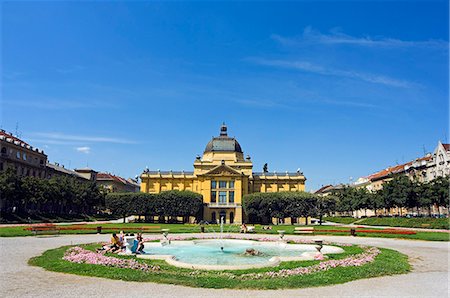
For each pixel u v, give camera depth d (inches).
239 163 5398.6
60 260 1025.5
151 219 4945.9
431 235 2166.6
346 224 4670.3
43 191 3983.8
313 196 4379.9
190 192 4660.4
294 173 5644.7
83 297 645.3
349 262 1021.2
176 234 2372.0
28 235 2032.5
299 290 725.3
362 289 739.4
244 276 825.5
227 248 1504.7
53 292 678.5
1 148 4092.0
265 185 5477.4
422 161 4938.5
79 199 4963.1
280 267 945.5
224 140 5590.6
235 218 4933.6
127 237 1233.4
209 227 3368.6
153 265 944.3
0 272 875.4
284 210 4350.4
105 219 5364.2
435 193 3641.7
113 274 830.5
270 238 1943.9
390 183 4148.6
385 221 3762.3
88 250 1256.8
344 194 5885.8
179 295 668.7
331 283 787.4
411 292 717.3
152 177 5418.3
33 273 861.8
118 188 7672.2
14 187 3565.5
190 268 926.4
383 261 1082.1
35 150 4904.0
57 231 2249.0
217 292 697.0
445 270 983.6
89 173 6948.8
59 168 5930.1
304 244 1630.2
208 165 5388.8
